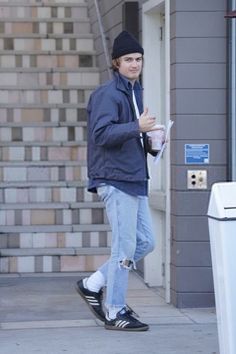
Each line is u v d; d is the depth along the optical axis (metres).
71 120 18.20
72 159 17.55
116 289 11.84
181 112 13.09
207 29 13.08
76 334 11.82
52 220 16.47
